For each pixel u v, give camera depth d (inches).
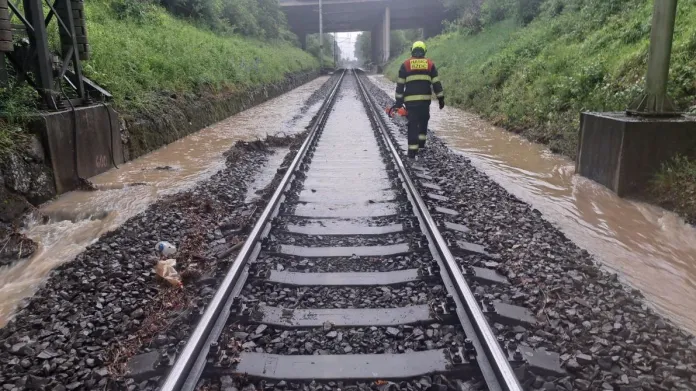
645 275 196.9
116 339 147.6
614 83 422.0
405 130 546.9
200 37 893.2
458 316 149.3
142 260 204.1
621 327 147.5
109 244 216.8
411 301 165.0
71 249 231.6
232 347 137.1
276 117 722.8
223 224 243.8
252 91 891.4
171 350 134.7
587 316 153.9
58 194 310.7
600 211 274.2
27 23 303.6
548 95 535.8
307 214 254.5
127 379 127.7
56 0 343.6
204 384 125.9
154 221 247.4
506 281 179.3
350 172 352.2
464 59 1121.4
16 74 315.6
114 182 346.9
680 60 360.8
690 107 322.3
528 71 633.0
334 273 183.8
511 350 132.6
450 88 951.0
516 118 581.3
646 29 466.9
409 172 327.0
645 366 130.6
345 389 124.2
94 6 655.8
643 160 287.1
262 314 155.1
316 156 412.5
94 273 190.1
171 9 1018.1
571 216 267.6
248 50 1152.2
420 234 219.3
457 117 719.1
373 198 284.2
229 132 582.2
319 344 142.8
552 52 641.6
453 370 127.7
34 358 138.4
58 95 331.6
